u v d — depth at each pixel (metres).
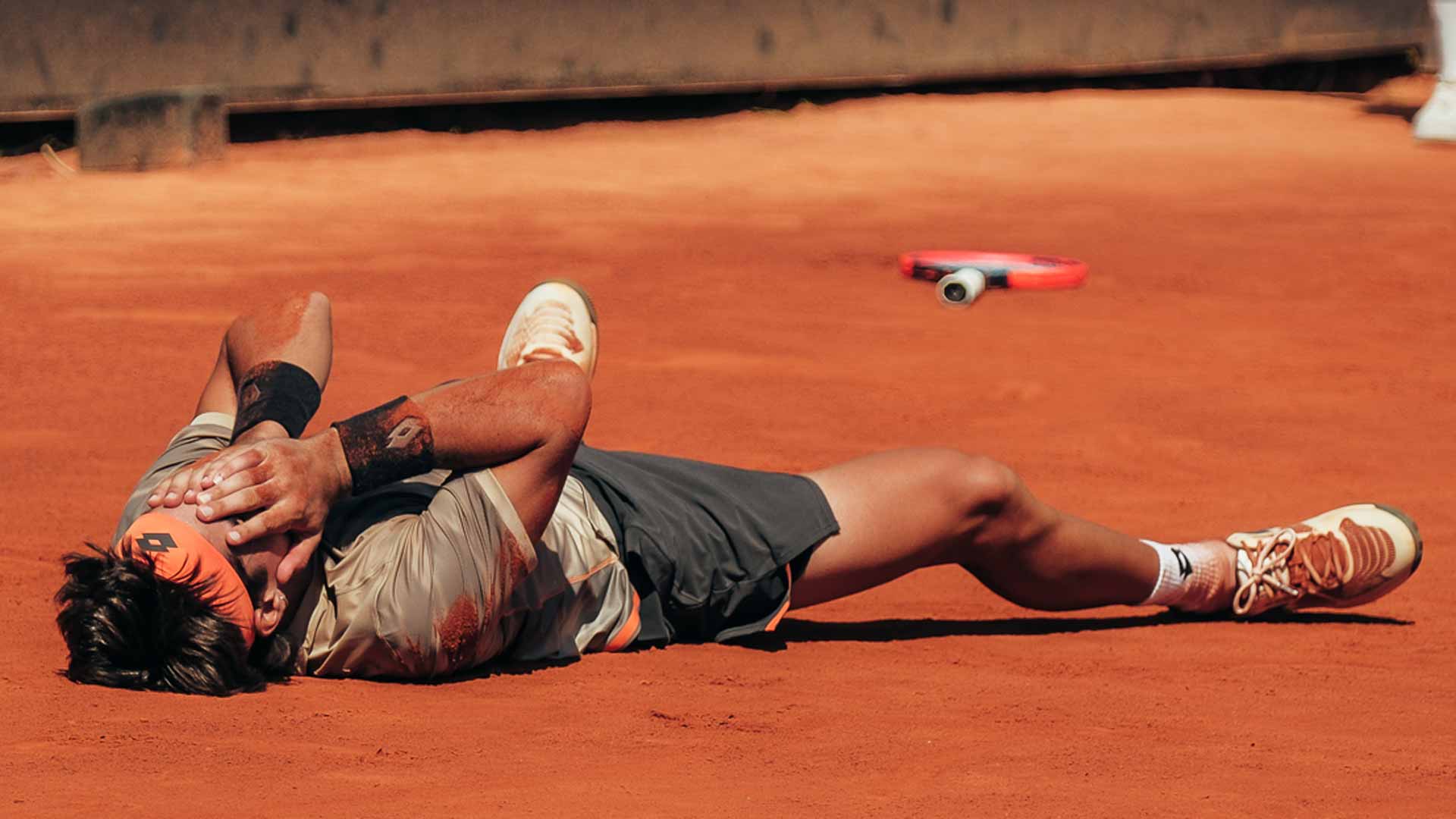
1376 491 16.23
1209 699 9.36
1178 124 58.09
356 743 7.71
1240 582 11.45
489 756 7.61
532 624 9.38
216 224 34.97
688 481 9.94
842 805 6.98
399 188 41.75
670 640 10.20
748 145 53.00
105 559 8.34
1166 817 6.96
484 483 8.60
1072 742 8.28
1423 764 7.99
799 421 18.83
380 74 55.06
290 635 8.74
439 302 26.22
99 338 22.86
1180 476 16.83
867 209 38.75
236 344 9.63
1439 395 20.80
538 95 57.81
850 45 63.81
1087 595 11.03
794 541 9.81
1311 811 7.12
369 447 8.36
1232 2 69.25
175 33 51.47
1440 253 32.22
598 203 39.34
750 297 27.31
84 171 44.22
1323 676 10.02
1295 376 21.83
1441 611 12.03
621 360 22.03
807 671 9.77
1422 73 74.19
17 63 49.16
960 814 6.91
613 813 6.75
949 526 10.19
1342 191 41.94
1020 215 37.88
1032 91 68.44
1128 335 24.53
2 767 7.07
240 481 8.05
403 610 8.56
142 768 7.12
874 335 24.22
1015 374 21.72
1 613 10.41
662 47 60.03
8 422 17.92
